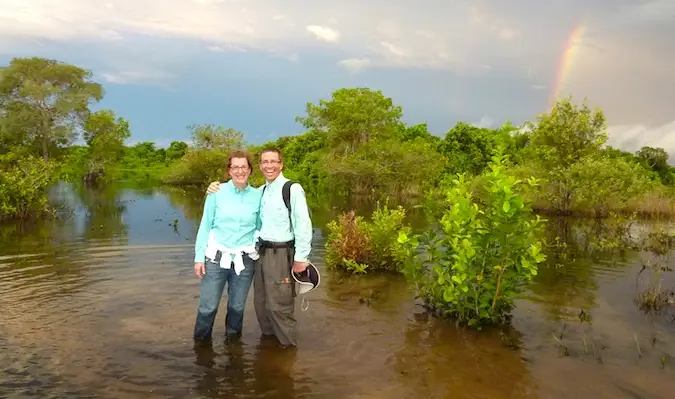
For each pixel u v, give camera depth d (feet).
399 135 115.14
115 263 27.66
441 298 19.79
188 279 24.23
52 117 124.36
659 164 99.76
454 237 19.16
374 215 29.12
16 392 13.10
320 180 98.63
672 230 43.62
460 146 96.84
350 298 21.75
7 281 23.62
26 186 46.83
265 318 16.99
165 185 108.06
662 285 24.41
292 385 13.78
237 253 16.33
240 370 14.62
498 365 15.24
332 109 108.06
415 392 13.53
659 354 16.16
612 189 53.31
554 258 30.86
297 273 16.34
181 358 15.37
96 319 18.57
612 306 21.07
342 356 15.71
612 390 13.76
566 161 62.39
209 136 111.14
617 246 34.76
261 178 68.23
